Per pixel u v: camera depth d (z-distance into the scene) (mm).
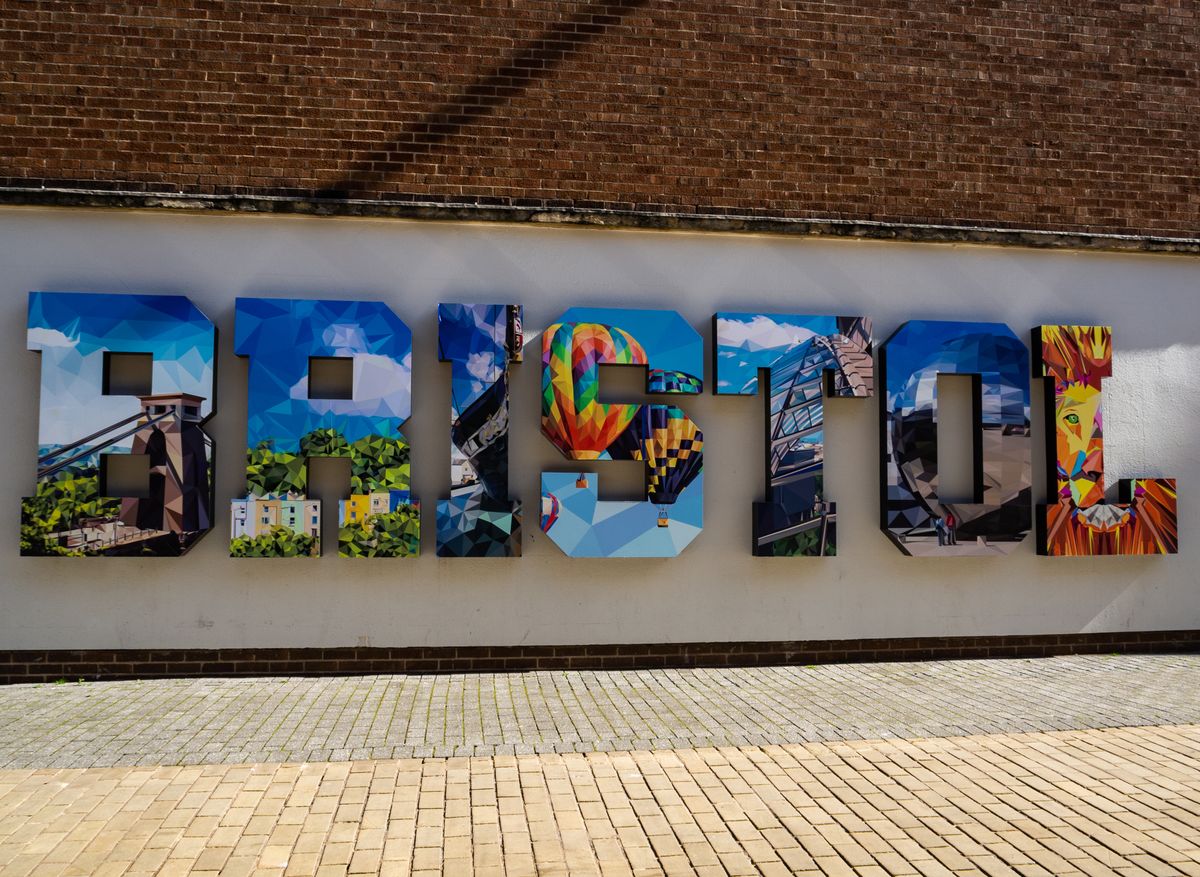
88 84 6363
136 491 6285
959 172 7230
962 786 4359
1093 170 7430
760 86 7023
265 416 6266
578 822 3908
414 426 6543
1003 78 7336
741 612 6832
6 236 6258
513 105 6750
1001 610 7133
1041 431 7250
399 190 6598
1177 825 3906
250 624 6344
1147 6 7594
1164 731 5230
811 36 7109
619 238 6816
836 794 4246
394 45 6652
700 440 6660
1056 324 7289
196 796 4156
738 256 6941
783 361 6773
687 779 4430
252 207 6387
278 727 5184
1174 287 7504
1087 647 7234
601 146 6820
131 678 6234
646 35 6918
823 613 6926
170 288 6387
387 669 6449
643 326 6633
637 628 6711
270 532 6234
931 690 6109
